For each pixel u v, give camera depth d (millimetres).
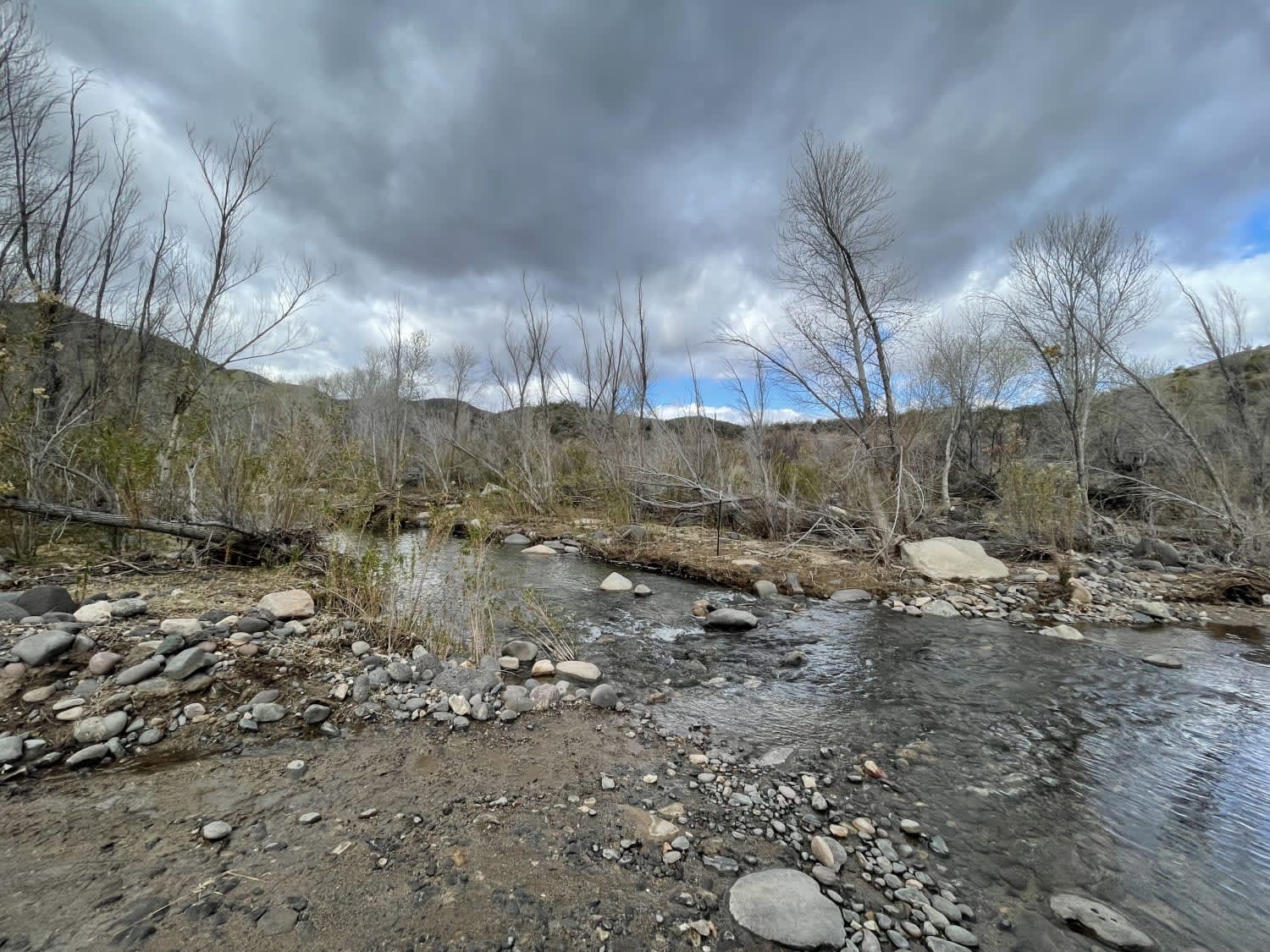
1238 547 9992
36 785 2904
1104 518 12406
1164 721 4434
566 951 2121
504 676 4926
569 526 13680
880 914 2428
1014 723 4387
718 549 10539
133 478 6289
